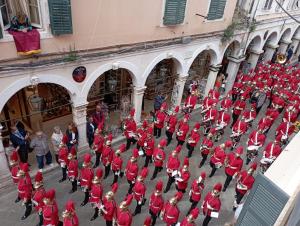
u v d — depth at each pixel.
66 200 10.46
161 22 12.17
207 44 15.18
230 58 18.59
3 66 8.45
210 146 12.04
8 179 10.66
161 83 17.69
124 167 12.25
